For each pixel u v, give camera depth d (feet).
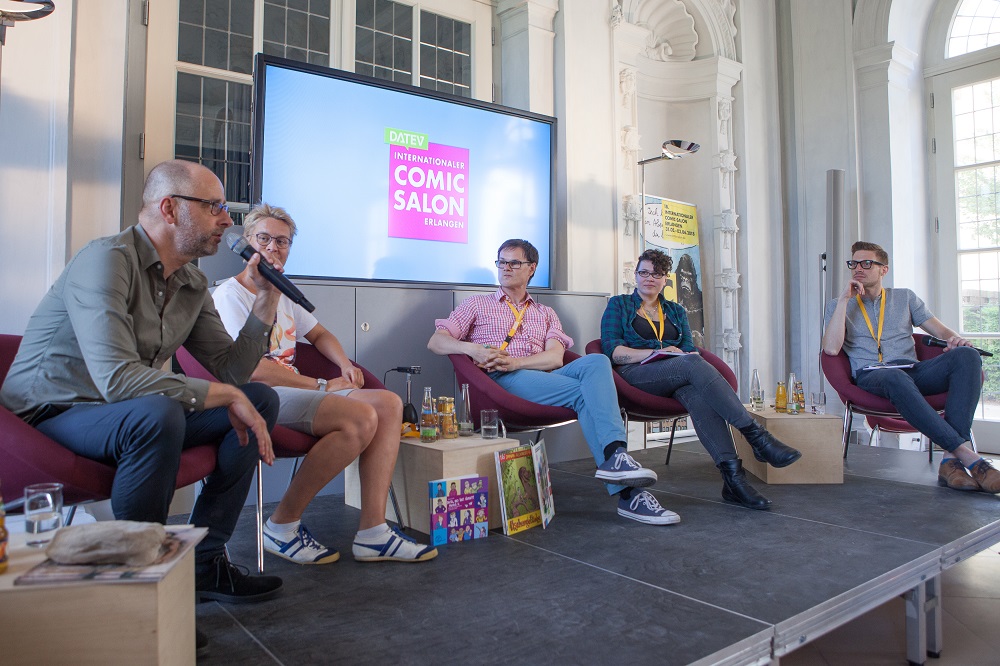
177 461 4.49
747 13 17.65
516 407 8.23
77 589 3.23
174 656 3.55
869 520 7.65
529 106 13.61
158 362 5.26
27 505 3.79
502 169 12.42
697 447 13.20
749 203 17.39
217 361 5.81
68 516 5.86
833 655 6.47
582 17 14.28
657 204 16.10
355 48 12.41
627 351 9.73
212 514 5.25
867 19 16.87
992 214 16.56
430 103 11.54
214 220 5.11
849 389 10.75
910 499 8.65
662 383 9.05
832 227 16.19
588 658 4.26
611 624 4.80
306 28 11.93
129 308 4.94
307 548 6.21
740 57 17.42
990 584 8.21
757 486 9.47
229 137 11.09
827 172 16.31
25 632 3.18
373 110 10.93
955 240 17.12
